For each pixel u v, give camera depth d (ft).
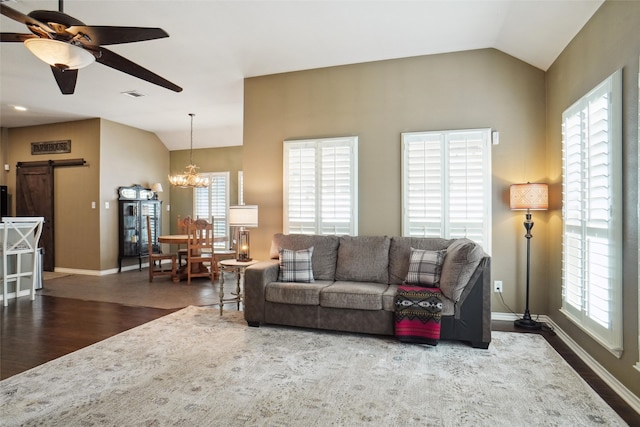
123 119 22.25
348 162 13.96
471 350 9.81
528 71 12.49
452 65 13.11
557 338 10.84
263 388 7.65
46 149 22.98
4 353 9.66
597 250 8.48
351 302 10.66
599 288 8.39
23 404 7.02
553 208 11.70
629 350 7.32
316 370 8.54
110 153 22.44
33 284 15.72
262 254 15.19
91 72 14.64
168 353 9.57
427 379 8.09
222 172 27.17
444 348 9.96
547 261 12.24
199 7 10.11
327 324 11.00
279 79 15.02
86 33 7.22
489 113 12.78
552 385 7.82
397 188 13.58
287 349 9.84
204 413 6.71
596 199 8.39
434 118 13.26
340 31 11.58
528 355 9.48
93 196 21.83
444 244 11.98
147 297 16.11
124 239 22.95
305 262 12.21
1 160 23.57
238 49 12.83
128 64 8.56
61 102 18.65
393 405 6.99
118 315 13.28
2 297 15.52
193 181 23.94
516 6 9.95
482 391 7.55
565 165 10.30
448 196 12.91
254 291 11.68
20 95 17.44
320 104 14.51
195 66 14.29
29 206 23.24
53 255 22.82
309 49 12.87
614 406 7.09
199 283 19.33
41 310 13.98
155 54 13.19
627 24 7.41
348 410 6.81
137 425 6.32
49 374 8.34
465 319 10.00
